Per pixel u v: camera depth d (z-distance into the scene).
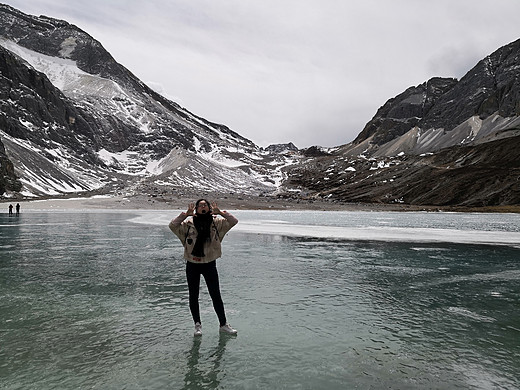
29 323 6.51
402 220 53.50
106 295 8.55
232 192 165.50
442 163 169.75
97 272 11.31
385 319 6.93
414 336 6.03
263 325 6.52
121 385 4.31
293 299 8.34
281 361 5.02
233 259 14.27
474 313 7.38
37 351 5.27
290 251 16.73
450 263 13.55
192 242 6.02
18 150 126.62
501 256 15.43
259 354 5.25
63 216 50.34
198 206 6.15
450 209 111.88
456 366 4.89
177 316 6.99
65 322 6.58
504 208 106.69
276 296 8.60
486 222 49.06
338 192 170.12
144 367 4.79
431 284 10.02
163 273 11.18
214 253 6.07
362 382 4.43
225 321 6.14
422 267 12.69
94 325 6.43
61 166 150.12
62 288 9.22
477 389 4.27
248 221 45.66
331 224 40.06
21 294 8.61
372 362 5.01
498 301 8.29
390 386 4.33
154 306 7.66
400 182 159.75
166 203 98.06
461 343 5.73
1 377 4.47
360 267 12.61
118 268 12.02
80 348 5.40
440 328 6.44
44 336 5.88
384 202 143.88
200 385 4.32
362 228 33.09
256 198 132.38
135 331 6.15
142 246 17.86
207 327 6.39
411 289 9.41
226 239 22.17
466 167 150.62
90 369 4.71
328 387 4.30
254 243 20.00
